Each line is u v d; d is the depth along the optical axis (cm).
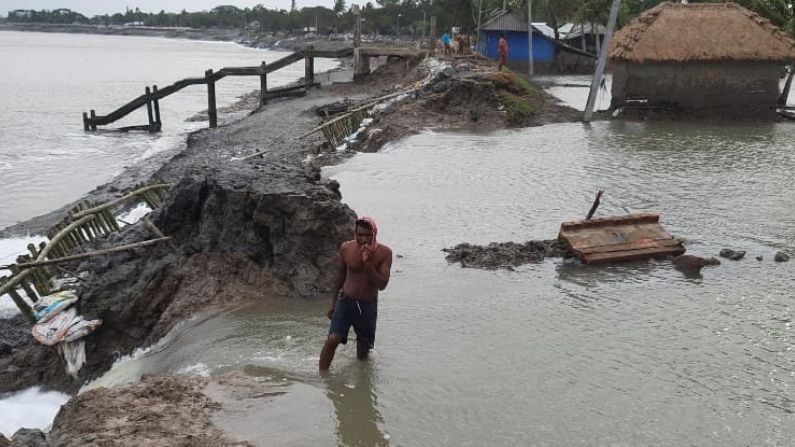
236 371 748
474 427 639
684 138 2533
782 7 3894
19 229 1645
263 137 2595
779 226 1362
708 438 630
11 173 2377
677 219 1408
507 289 1009
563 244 1170
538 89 3822
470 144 2328
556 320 898
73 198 2042
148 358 898
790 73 3444
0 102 4622
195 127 3634
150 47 17062
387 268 738
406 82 3981
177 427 607
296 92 4050
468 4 6719
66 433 595
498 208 1485
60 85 6016
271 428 621
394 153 2162
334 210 1028
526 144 2342
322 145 2297
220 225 1071
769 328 884
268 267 1043
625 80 3117
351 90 4144
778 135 2645
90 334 985
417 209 1474
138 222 1281
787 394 716
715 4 3191
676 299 980
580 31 7000
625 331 868
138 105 3434
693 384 734
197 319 945
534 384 725
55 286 1097
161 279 1040
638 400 696
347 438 611
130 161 2595
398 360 776
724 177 1814
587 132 2661
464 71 3400
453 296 977
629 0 7175
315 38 16025
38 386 941
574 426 645
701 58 2994
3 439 569
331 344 738
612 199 1564
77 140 3145
